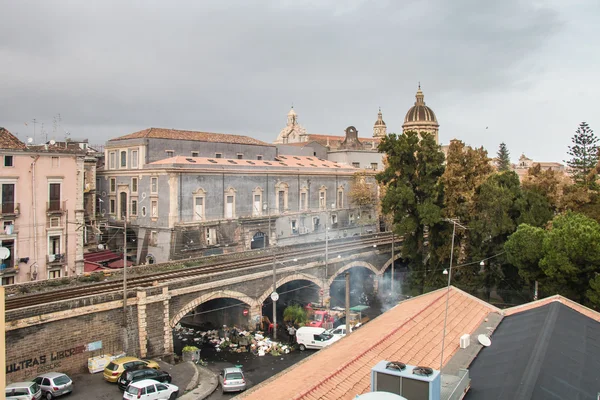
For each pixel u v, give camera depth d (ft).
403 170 184.24
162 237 193.98
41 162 157.07
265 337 142.10
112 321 107.96
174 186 190.70
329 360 67.26
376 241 215.31
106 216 227.20
